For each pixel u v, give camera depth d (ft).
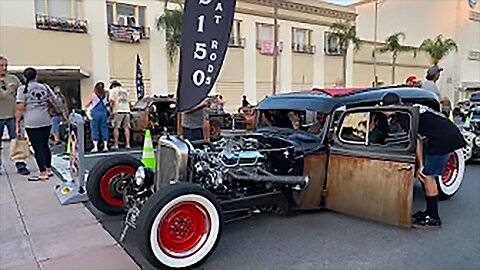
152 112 31.53
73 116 17.29
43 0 46.80
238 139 14.35
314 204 14.20
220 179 12.18
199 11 13.12
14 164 23.07
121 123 28.89
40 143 19.17
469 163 25.68
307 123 15.03
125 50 53.06
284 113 16.01
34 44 46.11
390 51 84.69
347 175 13.64
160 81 56.13
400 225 12.37
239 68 65.72
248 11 66.03
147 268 10.36
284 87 71.36
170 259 10.13
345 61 78.38
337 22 77.46
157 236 9.97
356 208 13.41
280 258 11.00
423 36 103.65
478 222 13.88
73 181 17.63
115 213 14.23
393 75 85.56
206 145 13.15
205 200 10.58
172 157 11.73
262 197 13.14
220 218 10.87
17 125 19.86
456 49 94.99
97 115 27.02
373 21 108.47
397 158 12.34
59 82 48.70
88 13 49.75
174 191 10.16
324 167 14.20
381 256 11.07
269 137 14.83
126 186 13.33
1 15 44.09
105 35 51.21
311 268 10.38
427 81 21.09
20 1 45.01
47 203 15.64
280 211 13.98
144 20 55.06
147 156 14.89
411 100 16.22
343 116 13.85
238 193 12.99
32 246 11.60
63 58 48.14
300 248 11.67
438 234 12.71
